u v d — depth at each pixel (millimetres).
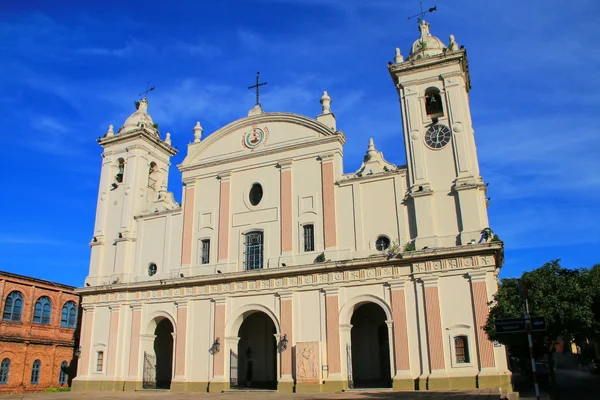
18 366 40500
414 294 29344
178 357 34156
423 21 36062
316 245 32594
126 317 37031
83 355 37438
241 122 37438
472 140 31812
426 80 33125
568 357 68188
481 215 29750
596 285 22797
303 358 30188
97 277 39000
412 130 32375
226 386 32219
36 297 43500
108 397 30219
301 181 34344
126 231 38969
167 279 35688
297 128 35594
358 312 34531
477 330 27250
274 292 32594
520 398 22578
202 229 36656
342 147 34500
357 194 32594
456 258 28766
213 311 34094
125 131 42062
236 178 36719
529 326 17094
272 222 34406
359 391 28266
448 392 25219
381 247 31312
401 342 28766
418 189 30969
